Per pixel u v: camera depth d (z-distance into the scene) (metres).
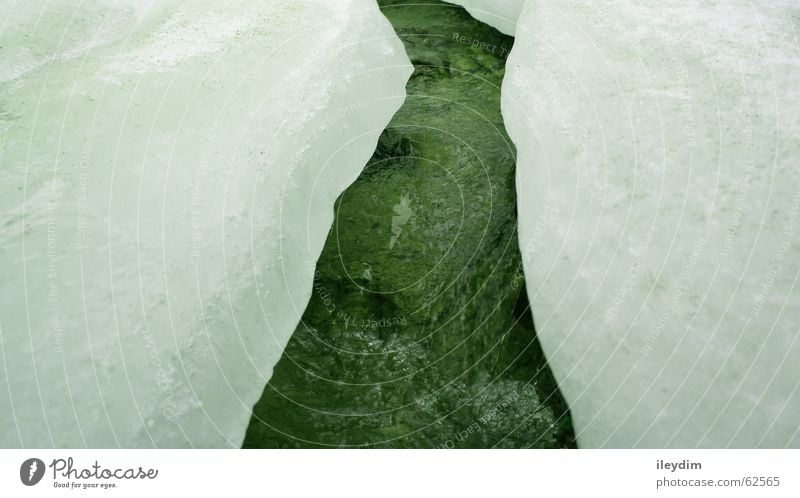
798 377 1.29
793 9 1.76
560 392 1.54
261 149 1.87
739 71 1.64
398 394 1.68
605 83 1.81
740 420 1.31
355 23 2.41
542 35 2.12
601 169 1.65
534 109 1.96
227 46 2.12
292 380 1.67
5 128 1.77
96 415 1.37
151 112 1.86
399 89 2.44
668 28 1.83
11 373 1.37
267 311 1.70
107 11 2.19
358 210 2.04
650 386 1.41
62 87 1.91
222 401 1.54
